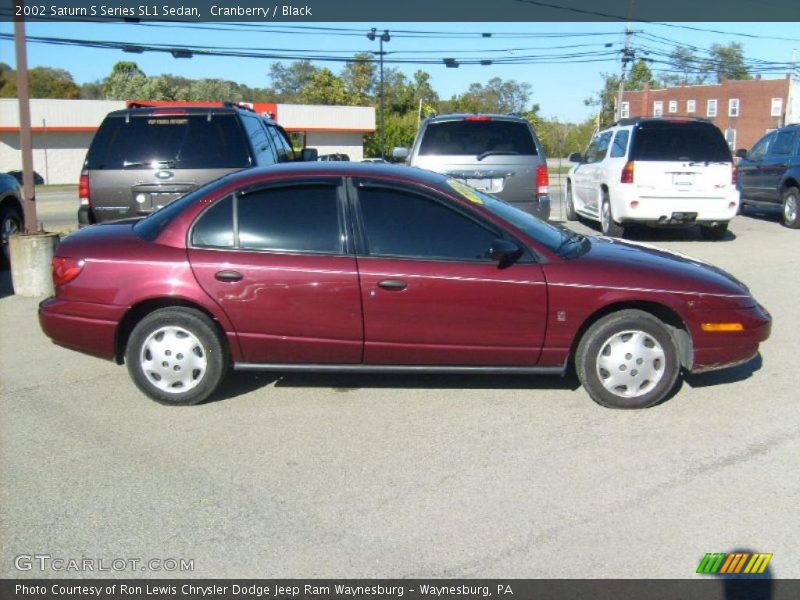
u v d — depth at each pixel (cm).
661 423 515
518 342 532
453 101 5453
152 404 559
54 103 4556
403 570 353
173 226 546
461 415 532
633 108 6488
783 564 354
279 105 4894
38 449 484
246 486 433
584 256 545
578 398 562
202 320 538
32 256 895
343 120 5122
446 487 429
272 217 540
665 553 363
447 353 535
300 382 601
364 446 484
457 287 523
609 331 529
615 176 1268
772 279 961
